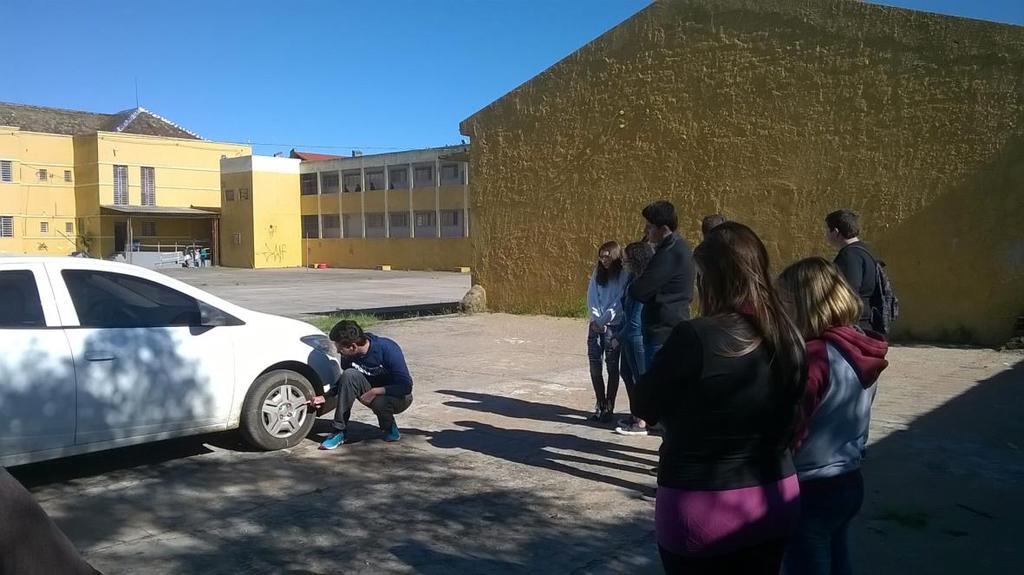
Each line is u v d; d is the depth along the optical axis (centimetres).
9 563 158
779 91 1331
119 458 648
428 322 1587
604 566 438
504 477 593
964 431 690
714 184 1416
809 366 285
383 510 526
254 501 545
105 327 567
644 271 580
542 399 869
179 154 5622
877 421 728
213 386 614
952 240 1172
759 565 260
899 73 1208
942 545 456
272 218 5409
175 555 456
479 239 1789
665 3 1460
